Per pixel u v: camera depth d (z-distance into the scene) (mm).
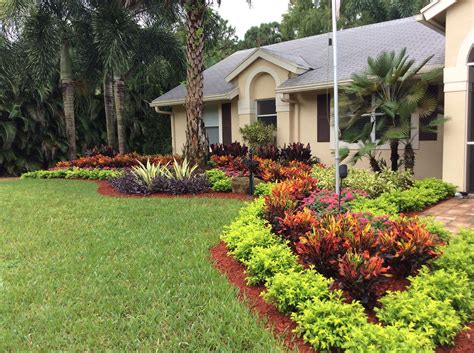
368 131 9109
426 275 3654
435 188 8047
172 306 3652
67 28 14664
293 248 4723
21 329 3361
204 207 7840
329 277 3898
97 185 11742
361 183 7680
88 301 3830
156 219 6941
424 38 12383
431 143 10398
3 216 7504
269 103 14227
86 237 5977
